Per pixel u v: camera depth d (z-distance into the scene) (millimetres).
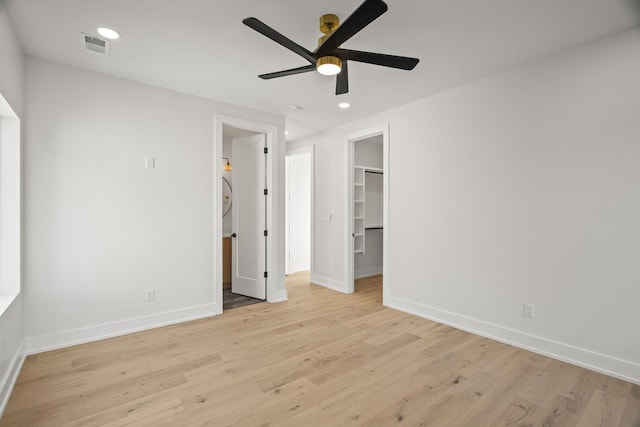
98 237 2998
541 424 1845
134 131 3184
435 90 3400
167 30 2291
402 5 1997
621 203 2322
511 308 2912
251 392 2152
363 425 1831
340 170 4828
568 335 2572
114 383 2250
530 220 2783
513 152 2887
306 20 2166
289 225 6090
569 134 2557
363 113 4191
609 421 1869
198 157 3584
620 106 2322
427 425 1833
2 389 1979
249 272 4441
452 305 3375
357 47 2523
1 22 1956
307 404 2023
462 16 2115
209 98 3650
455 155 3336
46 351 2727
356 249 5668
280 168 4316
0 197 2453
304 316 3688
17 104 2412
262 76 2383
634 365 2264
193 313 3559
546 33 2324
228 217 5527
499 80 2977
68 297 2848
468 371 2438
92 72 2963
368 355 2703
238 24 2215
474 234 3180
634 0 1949
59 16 2127
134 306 3191
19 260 2486
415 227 3738
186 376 2354
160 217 3340
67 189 2842
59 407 1976
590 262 2461
